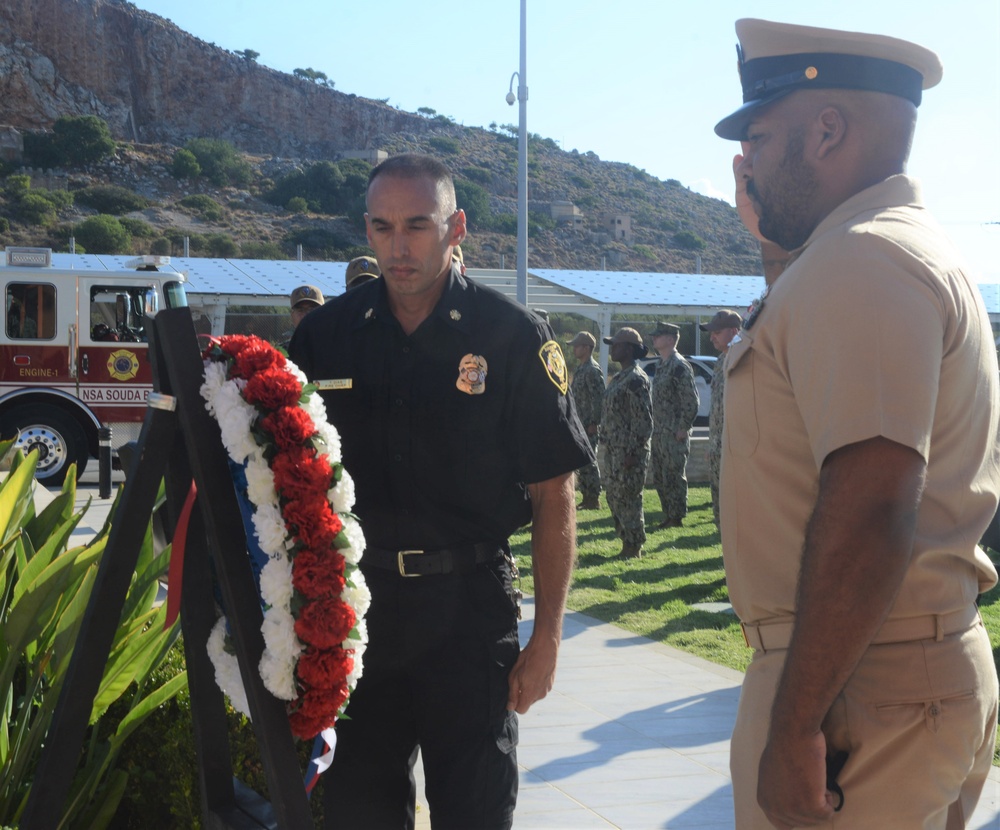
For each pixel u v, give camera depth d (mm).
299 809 1943
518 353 2420
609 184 114062
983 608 7102
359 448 2439
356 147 119188
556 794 3984
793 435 1660
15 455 3139
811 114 1716
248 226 80812
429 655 2369
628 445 9039
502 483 2443
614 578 8242
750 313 1753
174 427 2020
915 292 1516
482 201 91688
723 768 4266
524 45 19469
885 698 1591
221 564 1964
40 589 2516
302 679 1934
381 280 2549
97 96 106938
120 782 2744
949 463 1608
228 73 115875
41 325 13672
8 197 72688
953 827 1801
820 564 1474
